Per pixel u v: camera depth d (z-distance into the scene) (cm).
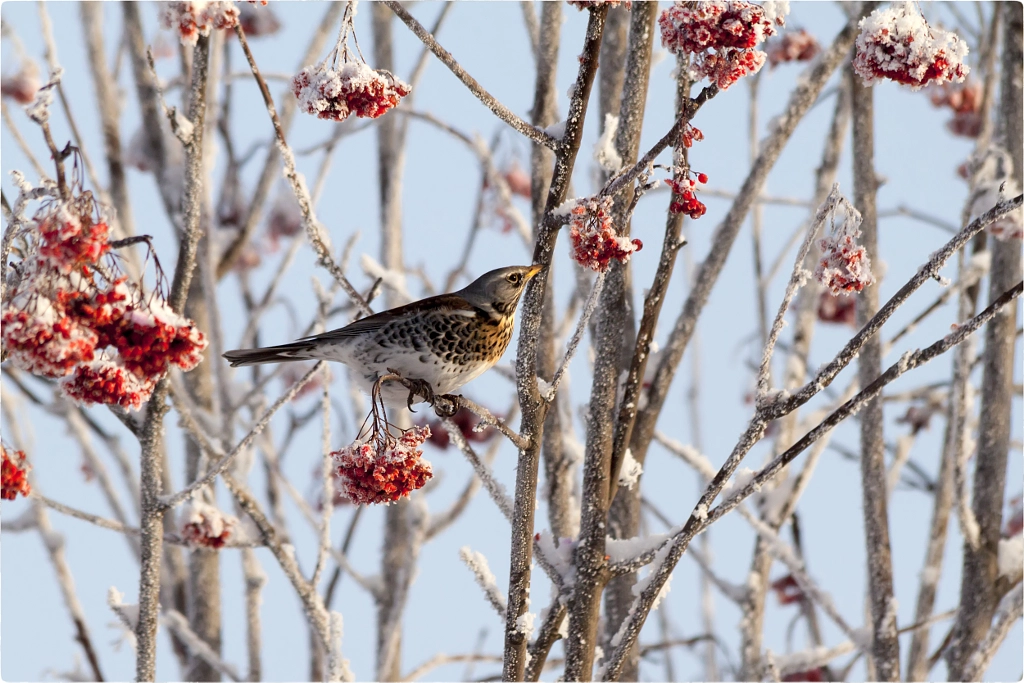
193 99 883
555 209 772
